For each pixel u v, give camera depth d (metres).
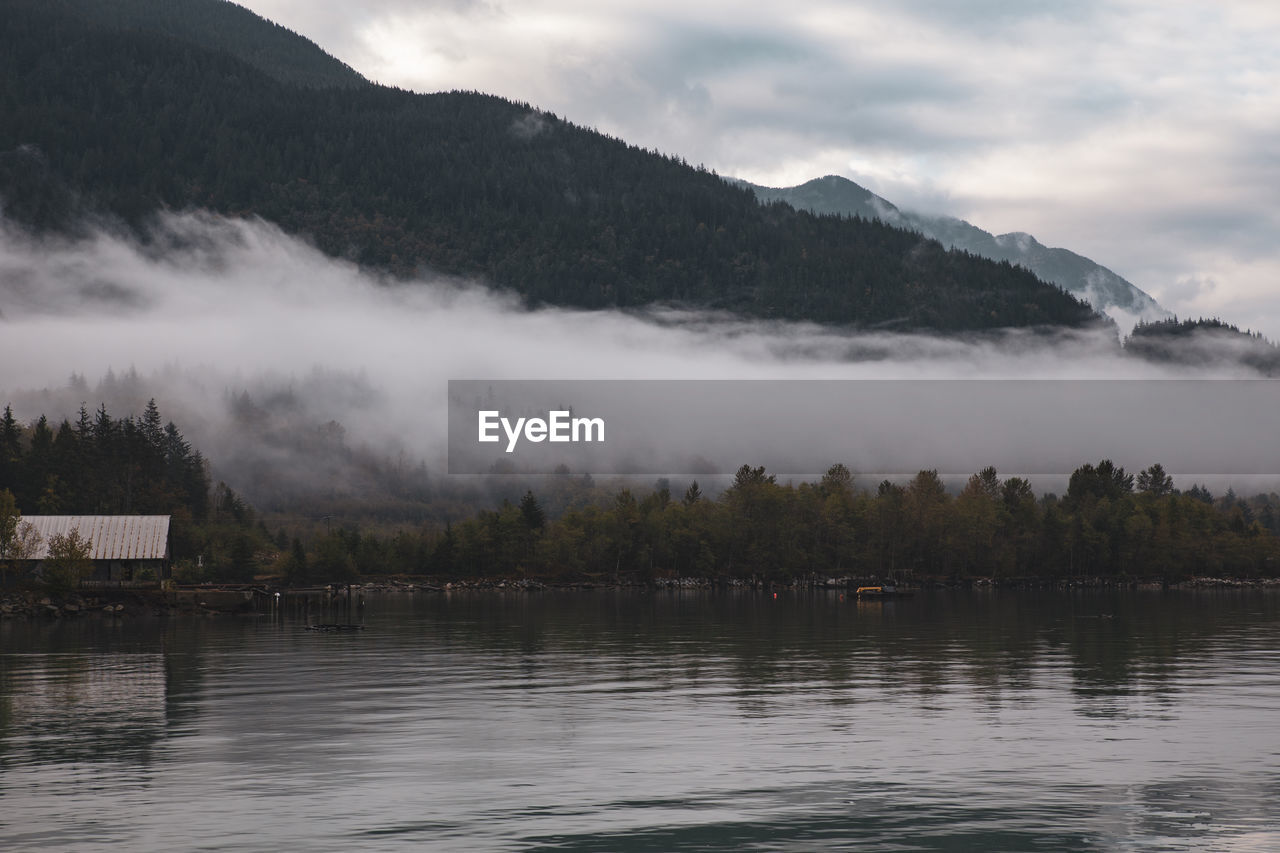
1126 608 196.88
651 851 39.47
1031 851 39.53
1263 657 97.88
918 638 121.06
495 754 53.78
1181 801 45.38
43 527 180.50
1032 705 68.50
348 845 39.88
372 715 64.62
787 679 81.44
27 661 93.75
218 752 54.06
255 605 186.62
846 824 42.44
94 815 43.19
